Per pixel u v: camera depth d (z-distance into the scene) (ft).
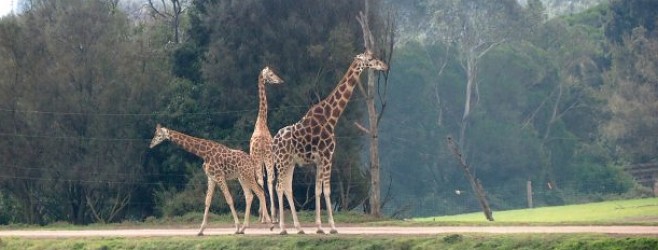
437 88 260.83
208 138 163.43
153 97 167.63
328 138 102.53
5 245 113.60
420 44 265.95
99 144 163.73
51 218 168.86
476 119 257.96
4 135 162.20
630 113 240.94
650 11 266.77
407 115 256.32
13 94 162.91
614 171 246.06
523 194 247.50
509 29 268.00
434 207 245.65
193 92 168.45
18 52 163.84
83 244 108.78
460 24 267.39
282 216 103.65
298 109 158.92
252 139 114.01
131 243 106.11
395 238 94.38
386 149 252.01
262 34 161.99
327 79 160.76
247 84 163.32
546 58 264.72
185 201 154.81
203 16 169.37
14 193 165.99
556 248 84.94
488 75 262.06
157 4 243.40
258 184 113.09
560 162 254.47
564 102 263.08
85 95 164.66
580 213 175.11
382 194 246.88
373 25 160.97
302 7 163.84
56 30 165.48
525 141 253.85
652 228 95.81
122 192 165.78
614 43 261.44
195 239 104.37
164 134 109.91
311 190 159.94
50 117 163.32
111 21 169.37
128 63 166.09
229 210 155.02
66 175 163.32
